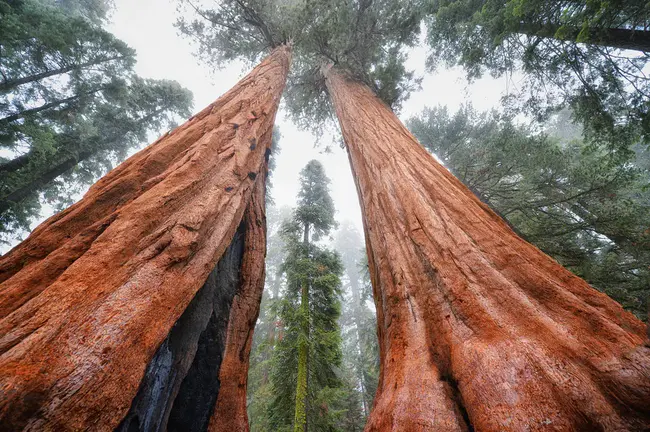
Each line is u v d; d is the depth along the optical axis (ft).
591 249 26.14
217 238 8.82
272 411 27.32
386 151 14.87
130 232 6.97
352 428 42.60
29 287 5.77
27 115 34.32
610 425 3.42
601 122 22.43
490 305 5.99
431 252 8.27
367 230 13.50
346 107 23.24
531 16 19.54
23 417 3.75
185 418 10.28
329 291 33.45
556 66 22.09
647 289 21.47
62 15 38.96
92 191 9.38
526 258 6.91
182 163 9.95
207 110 14.21
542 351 4.58
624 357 4.12
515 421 3.82
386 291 9.11
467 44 26.86
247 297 15.31
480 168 36.29
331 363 29.91
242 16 32.89
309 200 52.16
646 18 15.65
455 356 5.55
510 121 28.94
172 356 9.43
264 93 17.63
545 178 30.81
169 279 6.84
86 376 4.50
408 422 4.82
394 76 25.54
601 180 25.80
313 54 36.42
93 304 5.35
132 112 54.34
